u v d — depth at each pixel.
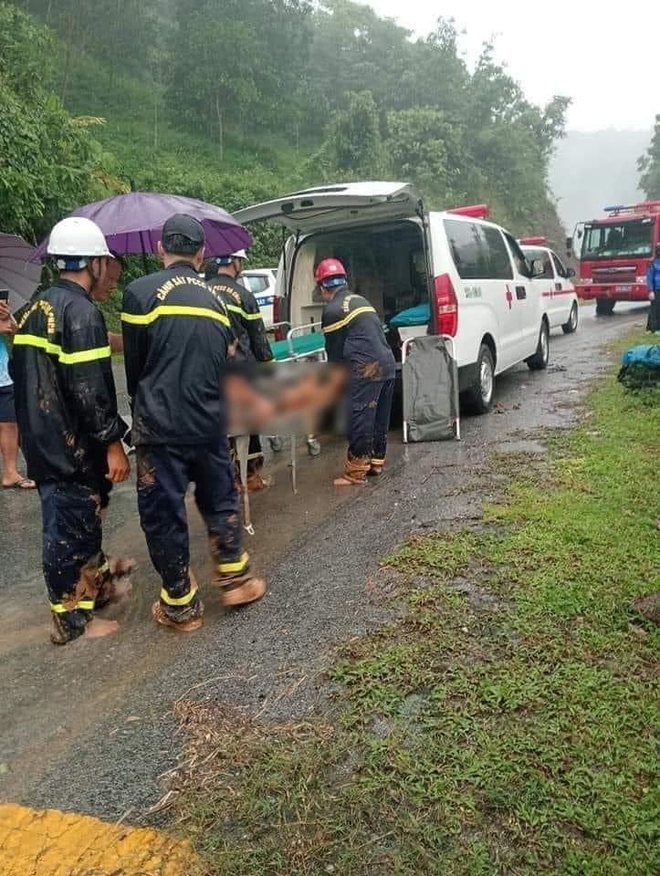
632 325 14.75
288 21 37.28
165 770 2.35
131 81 34.88
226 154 32.09
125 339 3.13
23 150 13.03
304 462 5.94
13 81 15.25
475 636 2.95
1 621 3.50
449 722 2.44
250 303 4.76
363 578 3.56
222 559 3.37
